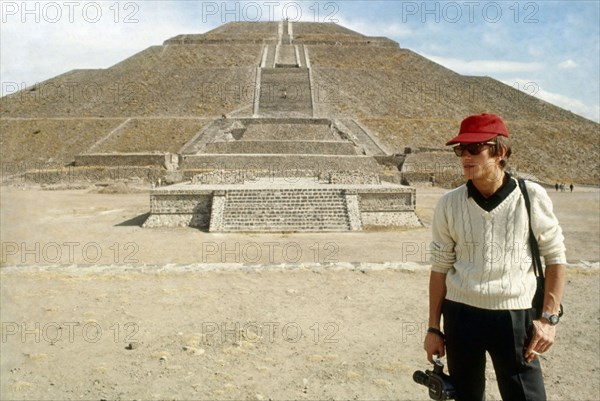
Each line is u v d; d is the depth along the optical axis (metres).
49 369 7.82
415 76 89.50
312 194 24.86
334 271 14.75
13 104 79.38
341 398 7.09
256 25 117.25
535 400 3.67
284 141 55.09
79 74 91.81
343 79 85.50
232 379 7.70
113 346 8.97
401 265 15.35
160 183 46.81
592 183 59.66
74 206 32.56
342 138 64.94
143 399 6.98
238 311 11.13
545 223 3.75
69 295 12.13
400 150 64.94
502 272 3.72
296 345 9.13
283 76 85.19
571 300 11.87
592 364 8.23
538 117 80.31
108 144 66.31
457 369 3.89
